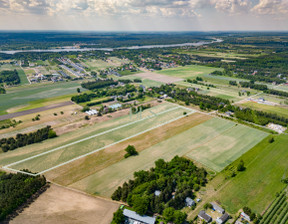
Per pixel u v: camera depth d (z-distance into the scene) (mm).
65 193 112562
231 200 109688
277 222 96812
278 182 122375
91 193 112875
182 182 117375
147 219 96438
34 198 109062
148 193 107812
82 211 101750
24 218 97875
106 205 105562
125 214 98750
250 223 97125
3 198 105312
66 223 95562
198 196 111938
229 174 128000
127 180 122375
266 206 106125
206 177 125188
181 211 103125
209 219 97312
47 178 123500
